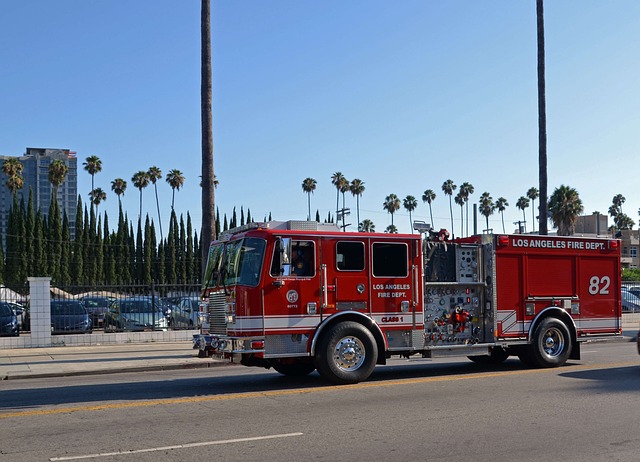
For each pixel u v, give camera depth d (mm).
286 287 12078
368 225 102000
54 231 83125
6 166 84000
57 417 9469
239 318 11820
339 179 101750
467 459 6938
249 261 12000
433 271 13680
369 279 12758
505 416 9094
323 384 12430
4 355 19406
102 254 87375
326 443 7680
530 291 14430
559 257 14844
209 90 19516
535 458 6949
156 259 93688
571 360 16047
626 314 31641
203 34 19500
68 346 21688
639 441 7633
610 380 12398
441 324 13695
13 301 22031
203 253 19156
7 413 9852
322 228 12703
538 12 25219
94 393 11953
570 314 14836
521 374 13422
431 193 107500
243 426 8656
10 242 81375
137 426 8742
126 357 18625
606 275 15414
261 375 14539
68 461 7008
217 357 12414
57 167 85562
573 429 8258
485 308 14125
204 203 19344
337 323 12398
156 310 23312
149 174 103438
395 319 12945
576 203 63812
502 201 108750
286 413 9523
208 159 19438
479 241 14281
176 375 15164
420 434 8078
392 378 13203
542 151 24984
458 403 10125
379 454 7168
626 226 112250
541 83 25047
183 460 6980
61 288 22281
